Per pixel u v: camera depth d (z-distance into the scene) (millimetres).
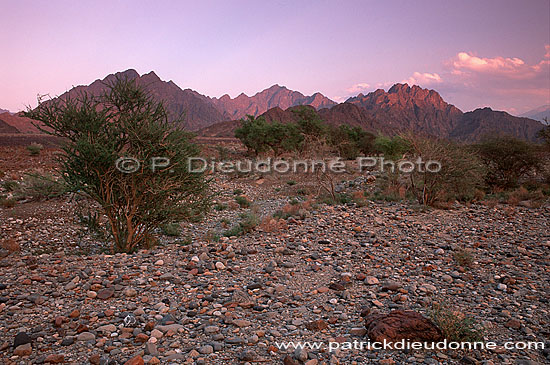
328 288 5656
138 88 7906
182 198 8516
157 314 4602
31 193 15438
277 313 4699
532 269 6613
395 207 12961
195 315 4578
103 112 7605
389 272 6465
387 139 22000
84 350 3635
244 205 15594
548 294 5355
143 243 8570
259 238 8875
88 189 7695
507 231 9492
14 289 5289
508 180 16641
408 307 4855
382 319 4086
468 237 8930
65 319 4312
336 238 8906
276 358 3531
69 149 7398
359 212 12047
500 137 16938
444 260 7141
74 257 7219
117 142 7680
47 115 7246
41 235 10398
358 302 5098
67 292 5227
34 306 4730
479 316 4574
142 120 7672
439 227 10000
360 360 3475
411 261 7125
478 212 11945
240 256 7355
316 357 3527
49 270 6152
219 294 5312
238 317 4539
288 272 6426
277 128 37500
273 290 5512
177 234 10242
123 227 8219
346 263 6973
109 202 7836
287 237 8953
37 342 3775
